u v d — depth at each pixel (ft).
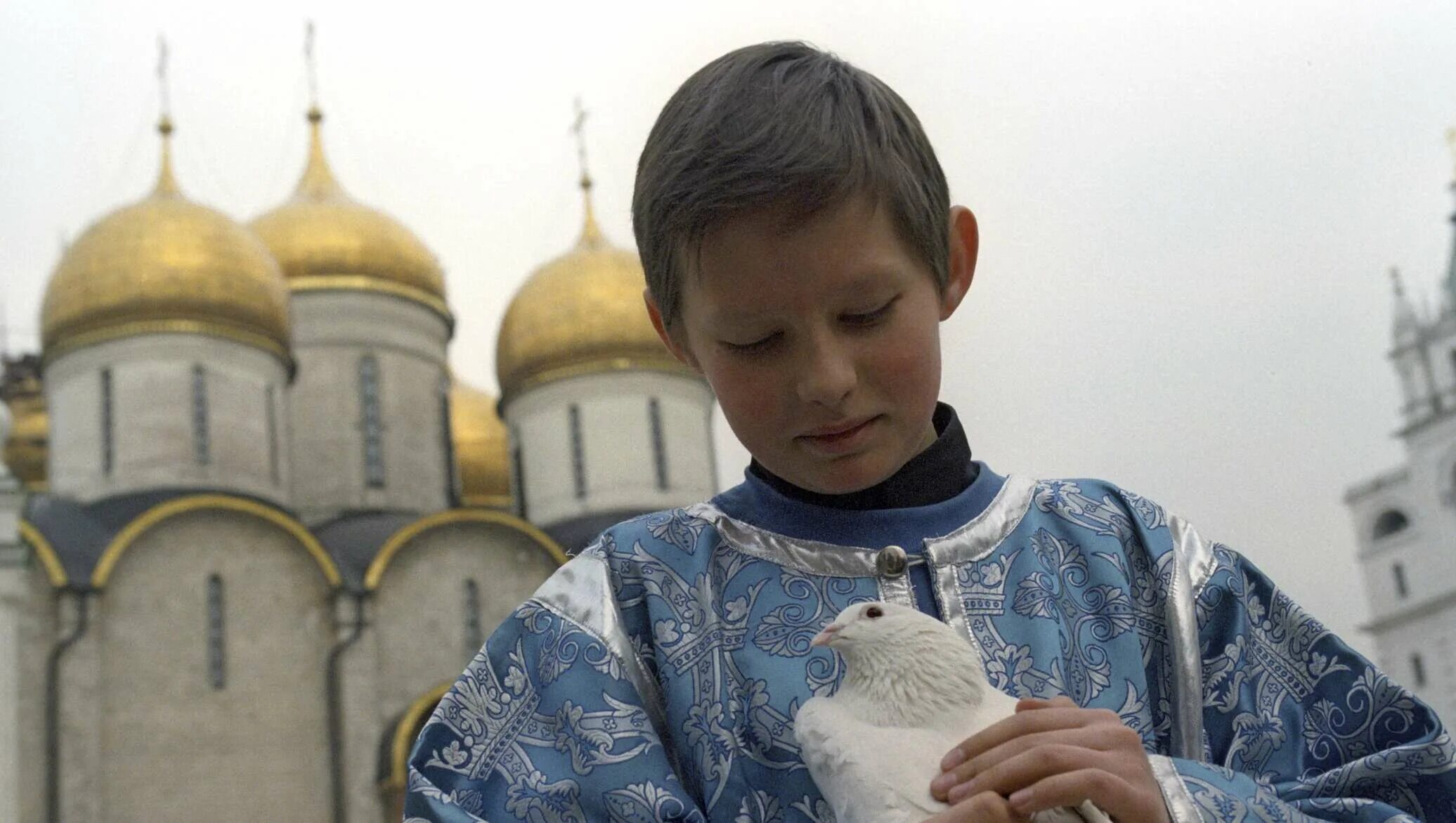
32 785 62.90
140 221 74.79
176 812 65.05
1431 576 66.64
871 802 4.97
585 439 80.53
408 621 71.77
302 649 69.15
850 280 5.24
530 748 6.02
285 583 69.67
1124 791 4.91
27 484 76.84
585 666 6.09
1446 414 68.64
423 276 84.17
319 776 67.72
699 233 5.25
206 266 74.13
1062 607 6.25
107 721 64.80
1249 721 6.20
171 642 66.85
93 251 73.67
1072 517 6.54
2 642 63.00
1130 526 6.57
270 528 69.97
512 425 83.61
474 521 74.43
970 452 6.77
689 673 6.08
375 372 81.10
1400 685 6.16
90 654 65.05
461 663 71.97
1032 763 4.85
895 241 5.36
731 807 5.75
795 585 6.22
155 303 72.69
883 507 6.37
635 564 6.42
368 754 68.64
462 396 87.81
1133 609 6.32
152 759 65.26
